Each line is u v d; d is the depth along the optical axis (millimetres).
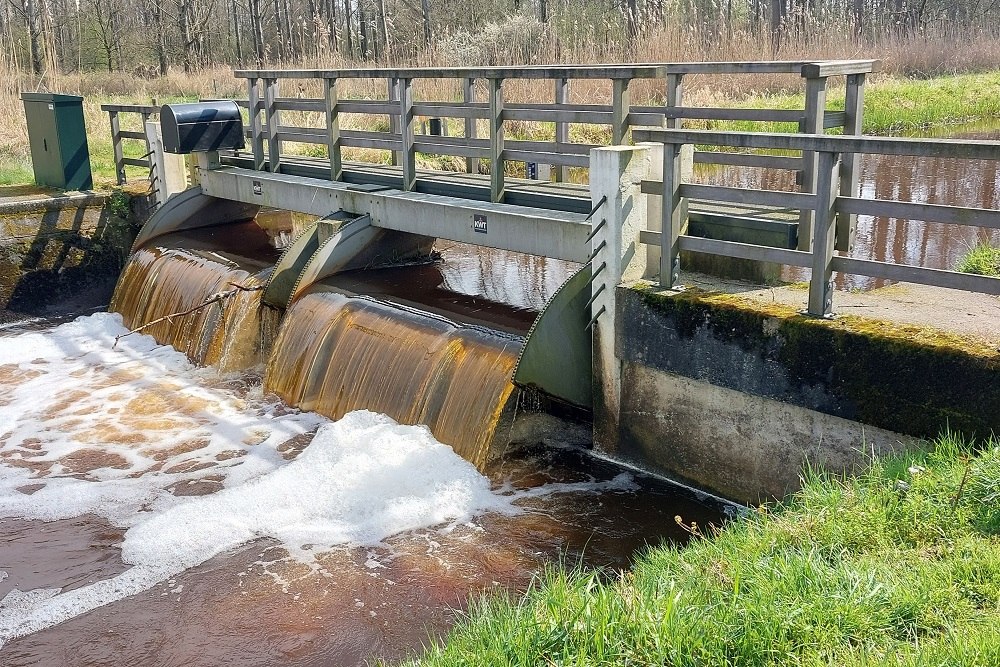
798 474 6449
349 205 10578
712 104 19141
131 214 13648
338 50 31688
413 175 10156
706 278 7469
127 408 9477
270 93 11930
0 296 12664
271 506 7211
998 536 4398
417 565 6367
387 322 8906
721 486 6988
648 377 7297
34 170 14102
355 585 6176
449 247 12734
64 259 13141
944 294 6762
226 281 10836
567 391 7688
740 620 4035
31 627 5926
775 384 6422
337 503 7203
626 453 7621
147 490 7703
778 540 4836
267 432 8766
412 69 9570
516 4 35906
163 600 6141
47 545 6910
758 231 7344
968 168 15703
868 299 6688
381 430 8031
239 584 6258
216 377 10250
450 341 8227
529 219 8359
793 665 3793
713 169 17094
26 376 10477
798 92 21266
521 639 4098
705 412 6961
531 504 7090
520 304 9547
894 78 25484
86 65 43969
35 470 8141
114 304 12602
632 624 4047
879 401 5887
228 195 12656
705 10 25875
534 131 16875
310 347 9430
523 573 6219
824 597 4090
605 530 6703
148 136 13367
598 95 16734
